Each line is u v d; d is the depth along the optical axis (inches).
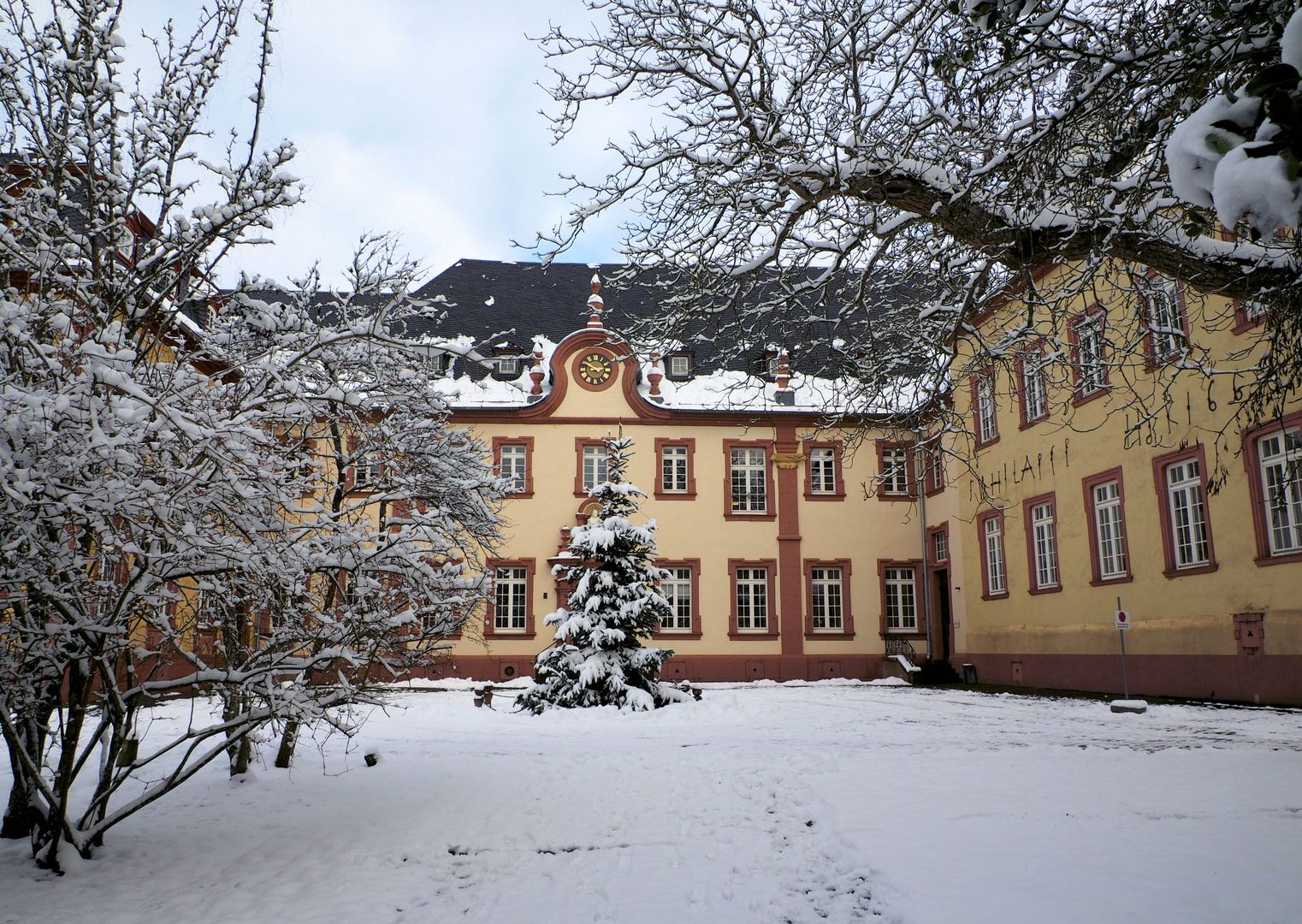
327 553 277.1
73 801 356.5
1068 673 900.6
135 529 223.0
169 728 583.2
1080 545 882.8
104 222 277.7
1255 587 663.1
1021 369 938.7
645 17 358.0
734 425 1230.9
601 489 796.6
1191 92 250.1
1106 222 311.7
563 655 754.8
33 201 262.7
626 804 349.1
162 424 217.5
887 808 301.6
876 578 1224.2
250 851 286.4
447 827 317.1
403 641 293.1
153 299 282.8
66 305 244.7
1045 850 238.8
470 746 532.7
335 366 337.7
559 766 445.7
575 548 776.9
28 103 260.5
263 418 270.5
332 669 280.2
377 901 239.5
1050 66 280.5
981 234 329.4
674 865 264.2
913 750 487.2
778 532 1218.6
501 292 1374.3
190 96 270.1
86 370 213.2
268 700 254.1
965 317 374.6
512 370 1240.2
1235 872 214.2
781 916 212.8
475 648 1143.0
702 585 1198.9
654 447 1214.3
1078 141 326.0
